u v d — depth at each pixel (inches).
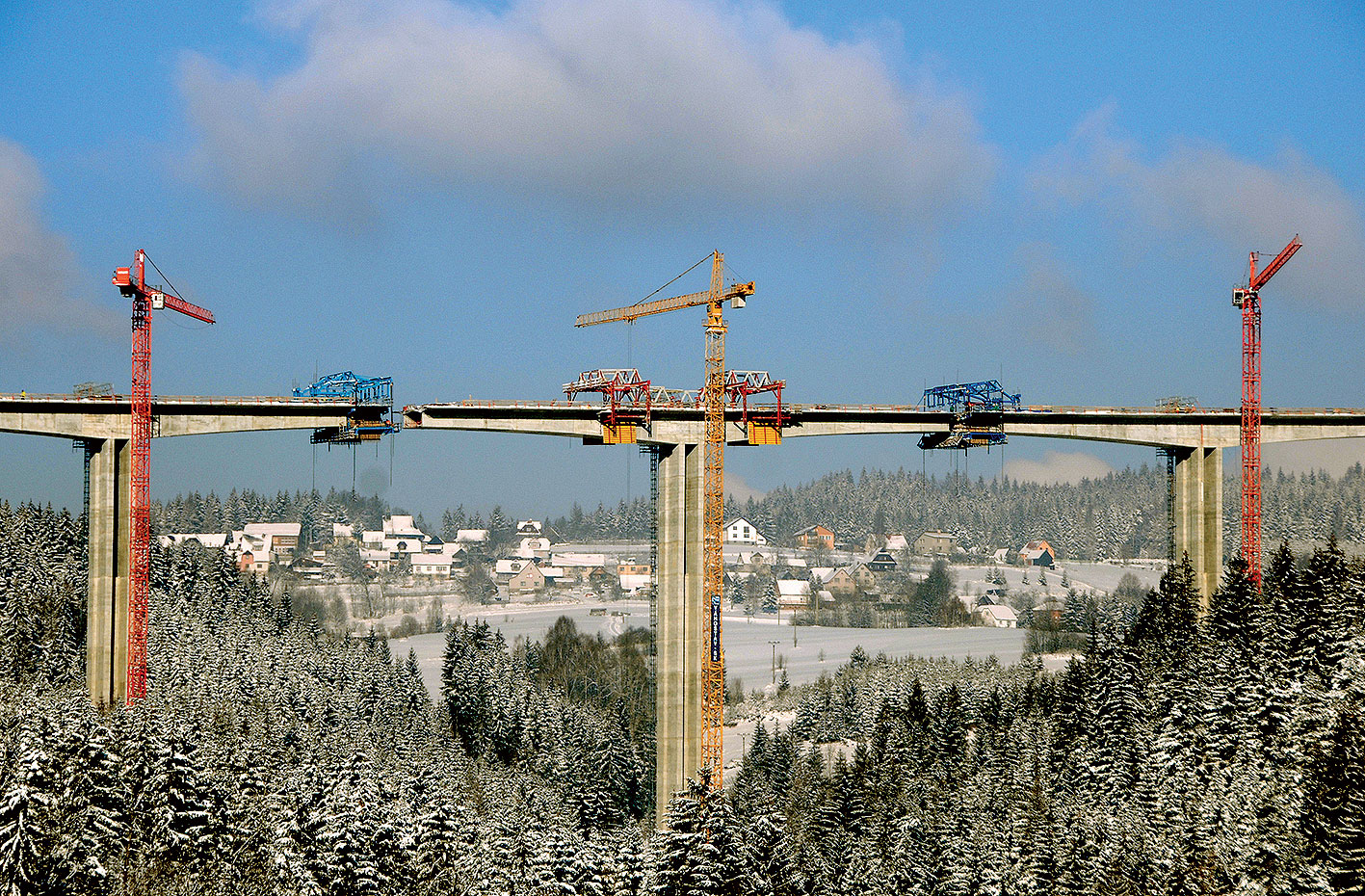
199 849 3700.8
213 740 4950.8
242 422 5871.1
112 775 3804.1
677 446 5930.1
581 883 3750.0
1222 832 3550.7
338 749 5713.6
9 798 3363.7
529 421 5826.8
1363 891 3070.9
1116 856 3590.1
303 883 3570.4
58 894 3339.1
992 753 5285.4
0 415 5689.0
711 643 5895.7
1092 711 5147.6
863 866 4247.0
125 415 5846.5
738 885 3570.4
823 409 6063.0
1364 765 3373.5
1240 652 4845.0
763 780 5940.0
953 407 6151.6
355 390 5816.9
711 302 6141.7
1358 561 5221.5
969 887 3708.2
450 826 4101.9
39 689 6038.4
